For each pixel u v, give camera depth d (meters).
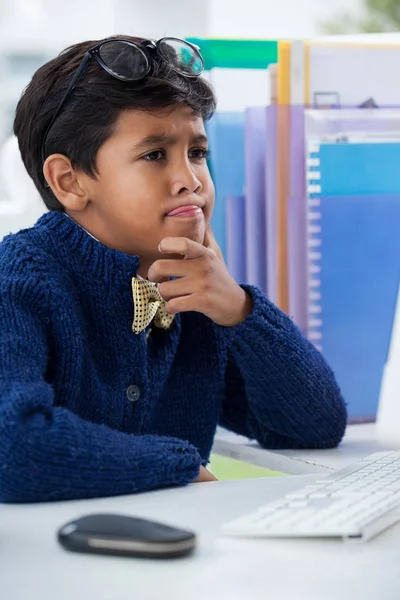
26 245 1.35
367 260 1.79
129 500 1.07
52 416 1.08
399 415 1.67
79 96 1.37
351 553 0.87
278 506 0.98
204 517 0.99
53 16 3.42
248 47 1.78
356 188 1.78
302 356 1.54
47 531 0.94
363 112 1.77
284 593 0.76
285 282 1.73
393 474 1.13
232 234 1.79
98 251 1.38
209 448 1.60
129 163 1.35
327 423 1.56
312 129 1.74
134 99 1.33
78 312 1.36
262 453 1.57
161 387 1.50
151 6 3.12
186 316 1.57
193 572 0.81
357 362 1.80
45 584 0.79
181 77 1.37
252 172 1.75
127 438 1.13
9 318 1.24
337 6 6.88
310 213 1.75
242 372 1.56
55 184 1.42
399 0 7.12
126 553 0.85
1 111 3.56
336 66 1.76
